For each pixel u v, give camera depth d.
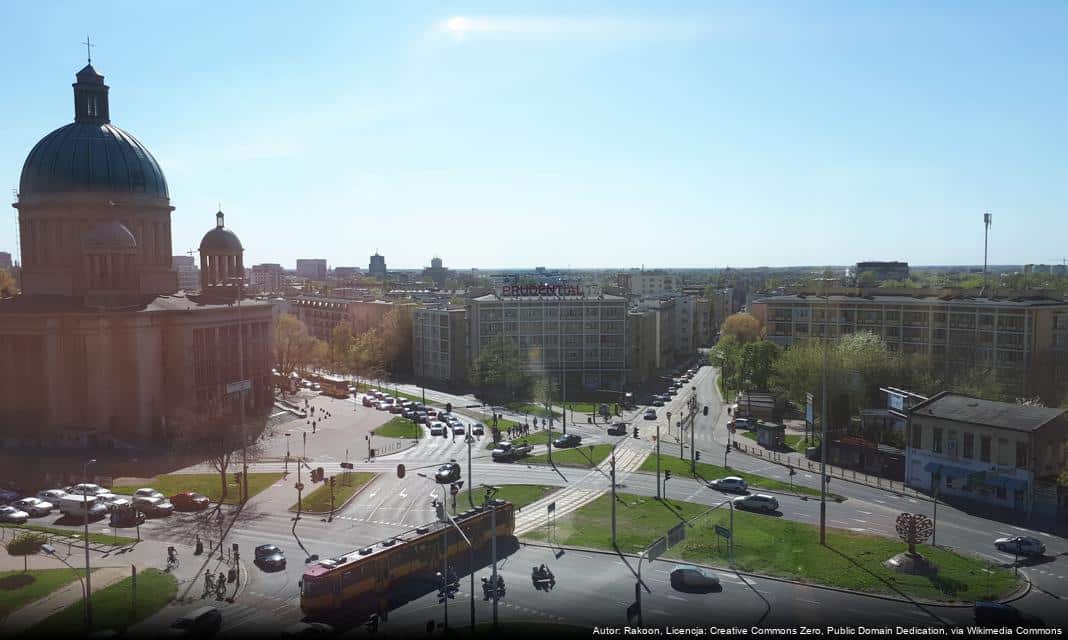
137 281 134.62
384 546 66.06
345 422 148.75
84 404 122.81
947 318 152.12
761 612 58.72
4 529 81.44
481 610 60.09
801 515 85.75
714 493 96.31
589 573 68.06
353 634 55.84
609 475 104.81
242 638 55.22
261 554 71.25
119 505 84.00
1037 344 141.75
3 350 123.38
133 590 61.50
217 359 140.62
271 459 117.38
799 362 134.62
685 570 64.56
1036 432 86.44
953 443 94.62
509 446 118.75
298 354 193.88
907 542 71.62
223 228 163.62
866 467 108.38
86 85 142.62
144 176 144.00
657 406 169.75
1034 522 82.75
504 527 77.75
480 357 178.75
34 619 57.62
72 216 136.12
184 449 118.75
